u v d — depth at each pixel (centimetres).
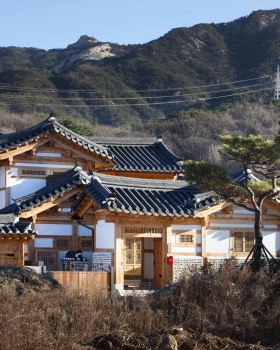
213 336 2888
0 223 4028
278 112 12800
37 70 17088
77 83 16725
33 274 3625
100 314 3052
